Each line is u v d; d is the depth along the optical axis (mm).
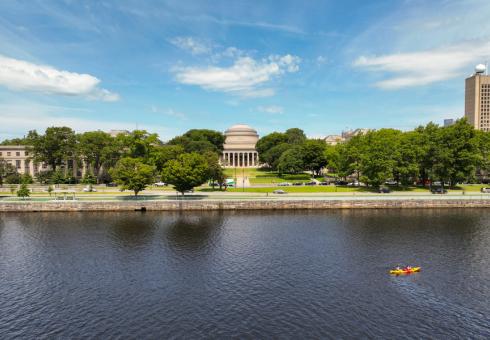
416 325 39719
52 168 167750
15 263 59250
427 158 128875
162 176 112125
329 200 105750
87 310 43281
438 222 86062
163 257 61344
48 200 109625
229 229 80438
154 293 47656
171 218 93188
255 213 99688
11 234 77438
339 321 40406
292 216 95062
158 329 38938
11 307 44188
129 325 39781
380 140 135750
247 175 196125
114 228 82062
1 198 115625
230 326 39344
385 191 126000
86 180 151500
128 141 157250
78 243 70188
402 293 47438
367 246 66750
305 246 66875
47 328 39344
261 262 58594
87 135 156750
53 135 152750
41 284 50844
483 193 120938
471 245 67125
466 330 38812
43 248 67125
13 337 37656
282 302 44875
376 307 43688
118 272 54906
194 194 121438
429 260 59312
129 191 131375
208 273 54156
